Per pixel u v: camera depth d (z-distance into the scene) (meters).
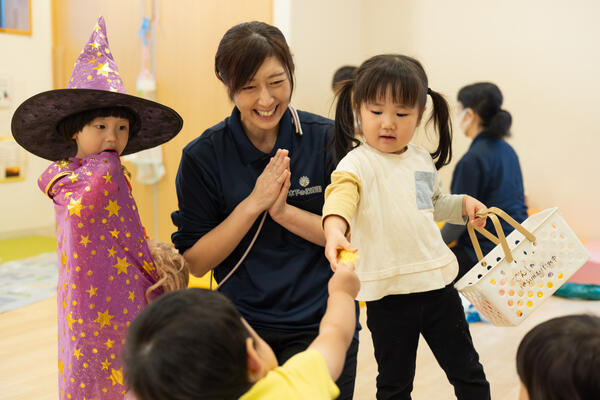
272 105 1.58
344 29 4.30
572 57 4.04
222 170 1.71
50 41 5.30
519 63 4.21
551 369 0.97
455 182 3.34
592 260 3.65
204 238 1.69
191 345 0.94
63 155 1.77
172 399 0.95
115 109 1.60
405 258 1.64
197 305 0.99
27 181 5.57
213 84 4.00
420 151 1.75
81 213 1.50
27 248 5.10
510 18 4.20
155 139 1.83
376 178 1.64
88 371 1.53
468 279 1.71
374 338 1.76
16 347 3.05
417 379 2.62
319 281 1.69
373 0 4.58
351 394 1.62
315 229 1.65
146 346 0.97
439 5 4.40
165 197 4.32
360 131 1.74
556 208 1.63
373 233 1.62
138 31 4.27
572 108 4.08
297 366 1.08
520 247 1.62
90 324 1.52
